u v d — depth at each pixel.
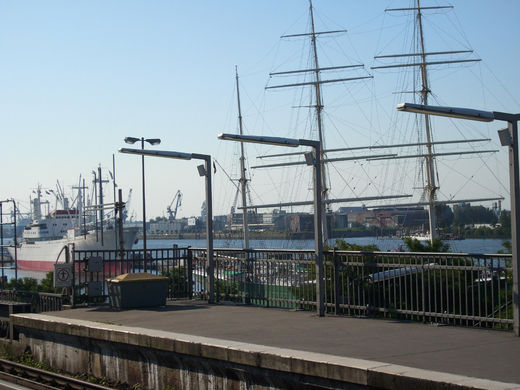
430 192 73.94
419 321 12.80
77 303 17.58
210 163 18.12
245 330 12.33
